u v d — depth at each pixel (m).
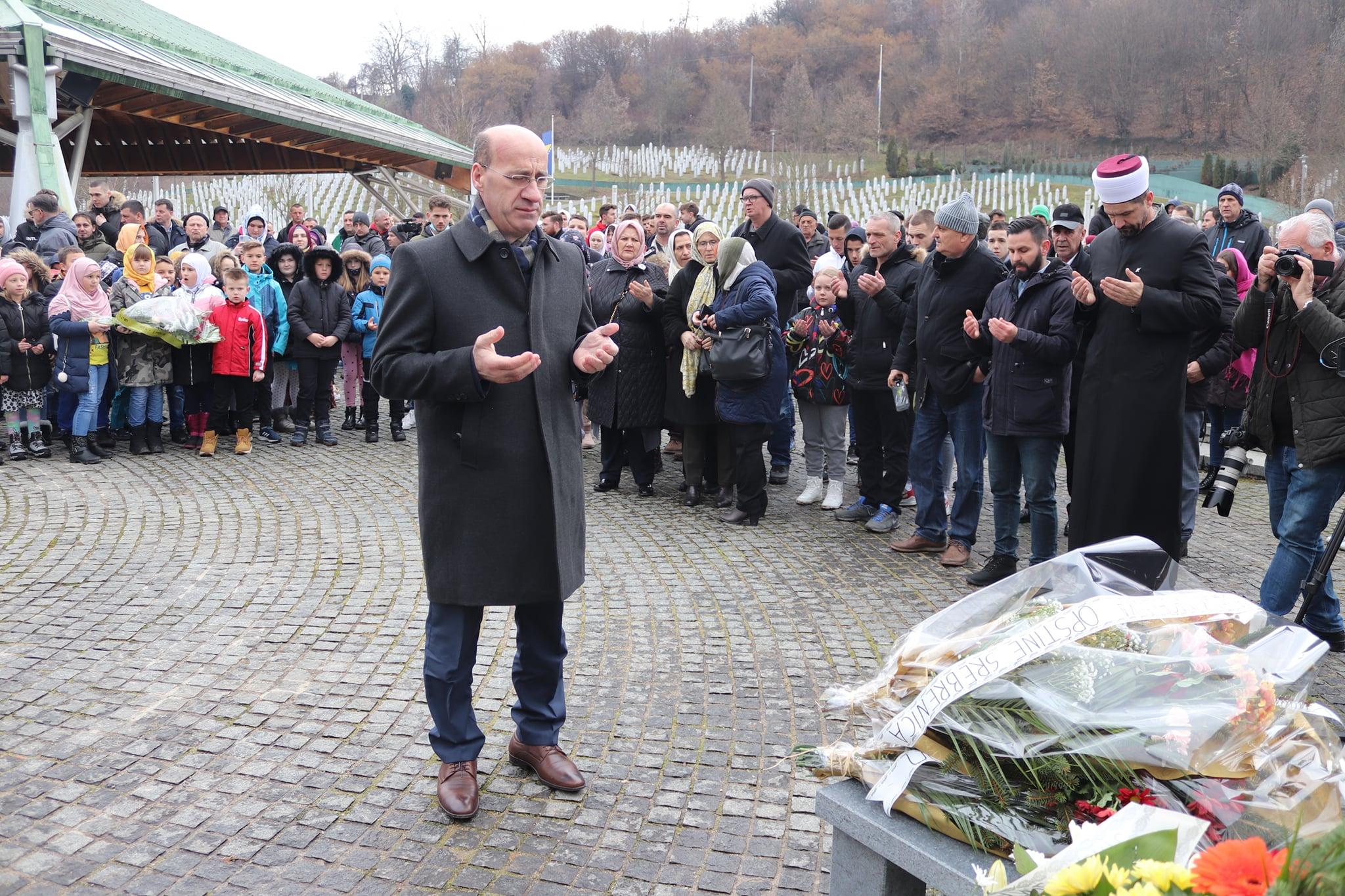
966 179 38.09
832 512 7.41
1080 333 5.29
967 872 1.88
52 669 4.40
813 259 9.46
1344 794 1.79
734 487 7.55
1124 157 4.85
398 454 9.20
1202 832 1.65
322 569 5.85
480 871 3.01
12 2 10.09
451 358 3.03
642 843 3.18
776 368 6.79
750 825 3.29
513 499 3.20
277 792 3.43
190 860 3.03
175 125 16.89
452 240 3.20
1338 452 4.39
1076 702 1.93
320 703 4.12
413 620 5.08
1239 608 2.17
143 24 14.59
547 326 3.28
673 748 3.80
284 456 8.98
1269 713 1.91
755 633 4.98
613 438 7.91
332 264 9.43
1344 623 5.08
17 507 7.03
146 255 8.87
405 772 3.59
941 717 2.04
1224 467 5.01
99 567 5.80
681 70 66.81
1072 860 1.60
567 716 4.04
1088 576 2.25
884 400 6.76
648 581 5.76
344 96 19.73
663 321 7.25
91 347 8.41
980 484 6.12
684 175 49.94
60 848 3.07
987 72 64.69
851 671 4.54
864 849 2.12
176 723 3.92
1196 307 4.66
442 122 53.09
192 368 8.87
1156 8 58.53
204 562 5.95
